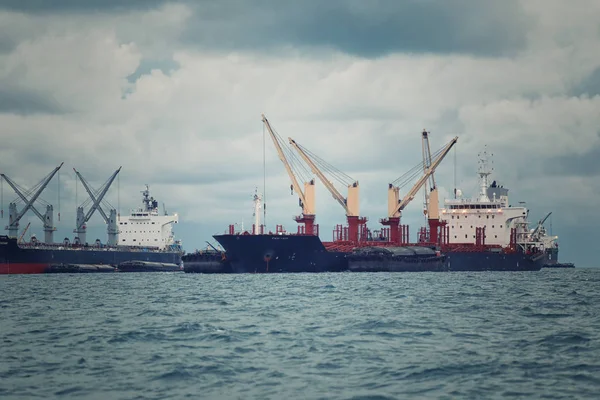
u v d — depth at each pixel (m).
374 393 55.91
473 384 58.53
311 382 59.25
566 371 62.88
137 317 102.94
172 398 54.84
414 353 70.62
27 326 93.25
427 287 166.25
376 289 157.88
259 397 55.03
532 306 117.88
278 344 75.69
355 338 79.56
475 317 100.00
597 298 137.25
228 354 70.31
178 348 73.94
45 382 59.66
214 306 118.62
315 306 116.56
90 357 69.44
